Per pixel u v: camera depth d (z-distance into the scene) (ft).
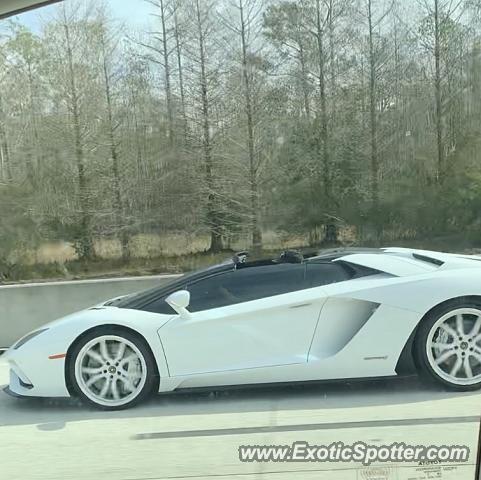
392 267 14.58
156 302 14.83
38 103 35.06
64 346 14.26
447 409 12.39
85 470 10.47
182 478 9.84
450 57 37.88
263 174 37.42
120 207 35.63
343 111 38.78
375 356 13.84
